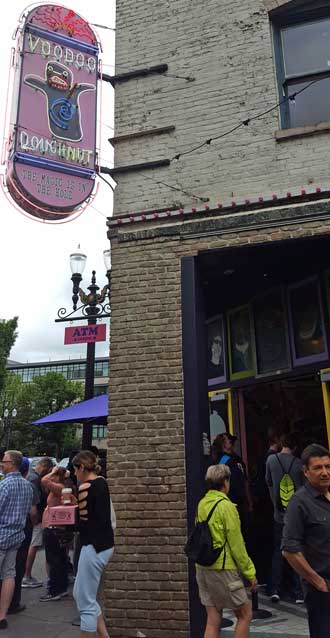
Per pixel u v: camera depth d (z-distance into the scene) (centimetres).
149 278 626
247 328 812
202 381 596
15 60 651
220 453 637
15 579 625
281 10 680
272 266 677
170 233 632
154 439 568
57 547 687
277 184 618
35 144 634
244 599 411
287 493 596
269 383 782
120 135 696
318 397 736
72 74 680
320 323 690
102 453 988
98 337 908
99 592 495
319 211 585
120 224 658
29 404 5134
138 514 550
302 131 620
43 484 694
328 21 677
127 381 595
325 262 668
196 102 677
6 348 3303
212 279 715
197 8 710
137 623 521
